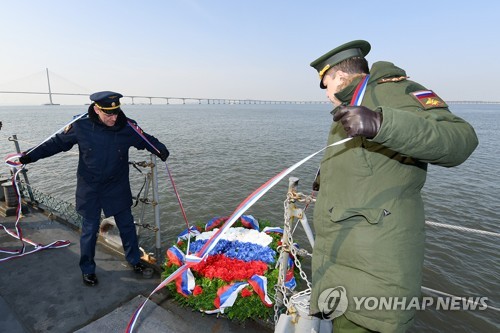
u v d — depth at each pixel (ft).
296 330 6.26
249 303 8.63
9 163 9.78
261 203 44.32
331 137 5.20
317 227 5.12
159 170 62.85
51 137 10.06
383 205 4.20
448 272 27.58
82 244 10.05
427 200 45.29
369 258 4.25
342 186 4.55
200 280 9.37
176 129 160.86
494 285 25.94
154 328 8.43
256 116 354.33
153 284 10.48
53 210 16.33
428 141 3.32
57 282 10.43
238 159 76.74
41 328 8.38
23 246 12.16
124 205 10.55
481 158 81.20
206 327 8.60
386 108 3.48
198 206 42.98
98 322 8.62
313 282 5.12
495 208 42.50
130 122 10.24
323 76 5.25
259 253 10.58
